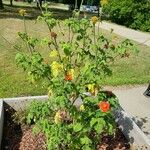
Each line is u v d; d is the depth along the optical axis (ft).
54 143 11.97
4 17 60.85
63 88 11.90
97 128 11.18
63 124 12.58
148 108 22.11
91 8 85.40
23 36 14.60
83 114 12.07
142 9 67.05
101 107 10.70
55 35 13.70
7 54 31.73
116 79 26.50
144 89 25.41
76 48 14.07
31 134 16.33
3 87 23.02
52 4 134.62
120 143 15.93
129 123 16.34
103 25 64.13
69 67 13.43
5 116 17.87
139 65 32.32
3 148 15.31
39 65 13.38
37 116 13.53
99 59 13.78
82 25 14.74
